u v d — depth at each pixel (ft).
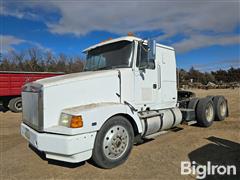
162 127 19.71
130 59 17.40
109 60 18.43
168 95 21.25
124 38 17.54
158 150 17.80
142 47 17.83
